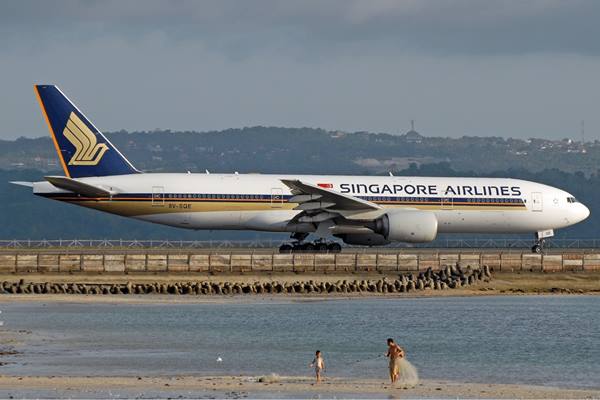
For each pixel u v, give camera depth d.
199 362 139.88
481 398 115.25
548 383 127.69
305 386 121.62
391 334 169.12
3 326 170.75
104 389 116.56
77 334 163.12
